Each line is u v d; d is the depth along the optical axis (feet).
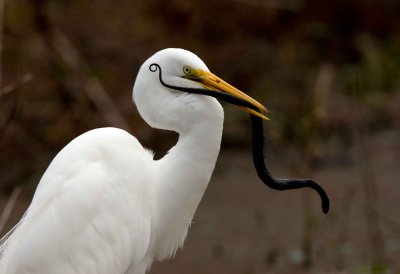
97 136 18.29
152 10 48.21
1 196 38.78
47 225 17.24
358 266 29.73
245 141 45.32
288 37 51.34
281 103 46.24
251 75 48.88
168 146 43.04
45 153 41.68
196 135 18.10
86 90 40.96
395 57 51.78
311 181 17.83
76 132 41.63
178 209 18.61
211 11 48.80
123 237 17.92
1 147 40.83
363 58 51.47
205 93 17.79
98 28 46.85
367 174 33.17
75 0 46.93
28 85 41.47
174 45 47.70
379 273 28.30
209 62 48.49
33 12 41.86
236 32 49.83
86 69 42.09
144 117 18.54
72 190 17.49
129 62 45.91
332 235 32.63
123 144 18.42
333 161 42.14
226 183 40.73
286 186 17.83
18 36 41.96
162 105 18.19
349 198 36.63
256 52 49.73
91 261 17.51
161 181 18.48
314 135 36.04
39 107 42.06
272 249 32.45
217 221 35.70
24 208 36.76
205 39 49.19
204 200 38.42
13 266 17.11
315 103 39.81
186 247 33.06
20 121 41.09
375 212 32.22
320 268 30.48
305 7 52.65
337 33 53.01
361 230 33.71
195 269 30.76
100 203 17.65
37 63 41.98
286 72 49.26
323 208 17.93
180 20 48.16
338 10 53.01
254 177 41.57
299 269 30.63
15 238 17.49
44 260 17.11
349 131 44.55
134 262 18.47
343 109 46.34
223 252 32.35
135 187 18.17
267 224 35.12
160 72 18.07
